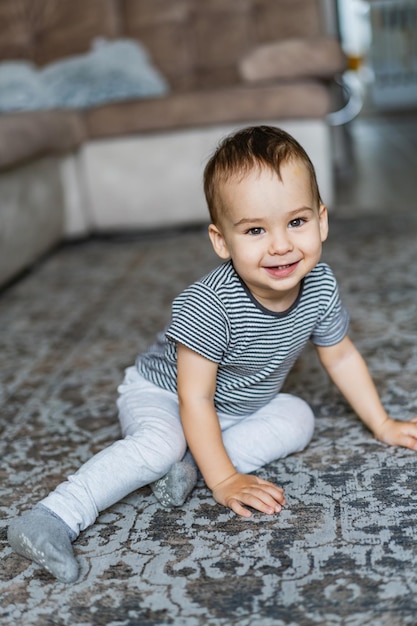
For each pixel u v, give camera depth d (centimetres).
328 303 101
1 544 95
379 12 635
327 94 274
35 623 79
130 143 282
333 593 79
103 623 78
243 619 77
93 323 184
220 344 96
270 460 107
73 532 91
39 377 153
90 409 135
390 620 74
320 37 291
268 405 111
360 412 113
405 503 95
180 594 82
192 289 99
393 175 360
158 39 334
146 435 98
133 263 241
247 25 334
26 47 338
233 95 273
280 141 91
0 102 306
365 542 88
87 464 96
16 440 125
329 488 101
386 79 645
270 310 96
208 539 92
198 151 280
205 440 99
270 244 89
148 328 176
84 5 332
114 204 289
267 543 90
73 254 262
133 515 98
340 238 248
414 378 135
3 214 219
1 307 205
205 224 289
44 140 242
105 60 315
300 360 149
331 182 284
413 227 254
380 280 198
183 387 99
